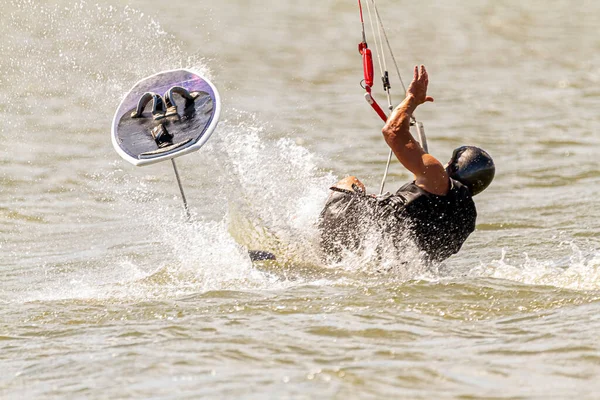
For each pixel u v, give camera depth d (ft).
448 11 358.64
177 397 50.11
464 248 92.53
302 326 62.59
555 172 132.67
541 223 103.76
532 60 258.57
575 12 361.92
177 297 72.13
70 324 65.87
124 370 54.90
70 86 189.26
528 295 69.56
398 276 77.46
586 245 91.35
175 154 79.87
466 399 49.19
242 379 52.54
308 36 289.53
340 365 54.60
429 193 77.92
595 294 69.26
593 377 52.11
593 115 181.68
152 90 87.35
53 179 128.26
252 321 64.18
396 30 308.60
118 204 116.16
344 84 216.13
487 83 222.69
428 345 58.34
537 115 181.88
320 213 81.92
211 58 236.63
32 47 219.00
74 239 100.01
